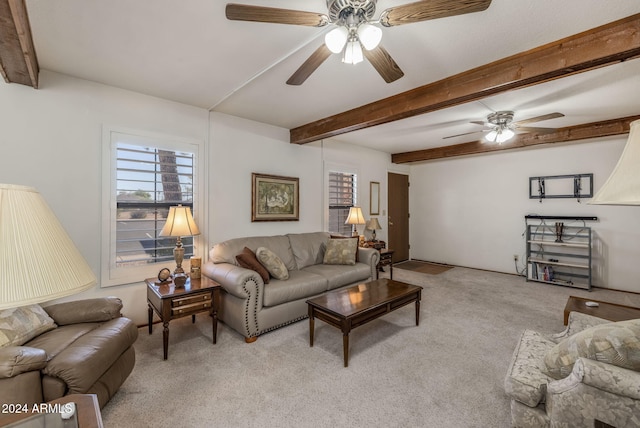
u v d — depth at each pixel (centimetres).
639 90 278
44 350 153
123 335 184
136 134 290
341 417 169
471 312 337
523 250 519
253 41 201
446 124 396
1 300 64
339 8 146
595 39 186
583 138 396
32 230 72
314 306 246
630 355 109
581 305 263
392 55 216
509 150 509
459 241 603
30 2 161
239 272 265
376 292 277
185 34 192
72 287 76
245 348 251
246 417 169
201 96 301
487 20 176
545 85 267
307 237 409
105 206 274
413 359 233
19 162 236
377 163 582
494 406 179
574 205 469
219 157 351
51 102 248
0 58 195
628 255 428
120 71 246
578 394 114
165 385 198
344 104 322
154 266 304
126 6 165
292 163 430
